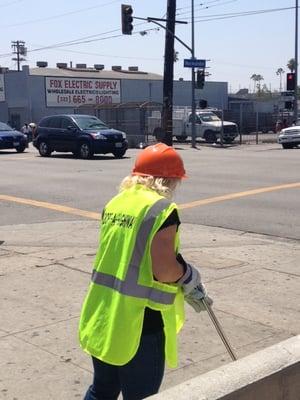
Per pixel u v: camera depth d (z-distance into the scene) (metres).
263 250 8.07
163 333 2.85
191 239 8.88
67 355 4.54
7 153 29.50
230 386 2.46
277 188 14.01
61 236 9.28
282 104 58.53
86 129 25.03
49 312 5.50
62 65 63.03
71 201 12.91
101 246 2.96
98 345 2.83
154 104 39.78
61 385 4.06
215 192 13.59
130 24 27.94
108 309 2.84
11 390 3.99
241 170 18.33
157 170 2.88
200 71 33.66
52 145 26.08
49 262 7.39
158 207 2.77
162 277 2.77
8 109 57.69
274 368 2.65
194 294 2.91
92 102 58.16
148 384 2.86
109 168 19.89
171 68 30.02
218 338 4.86
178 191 13.75
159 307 2.78
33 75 55.34
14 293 6.09
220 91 66.69
